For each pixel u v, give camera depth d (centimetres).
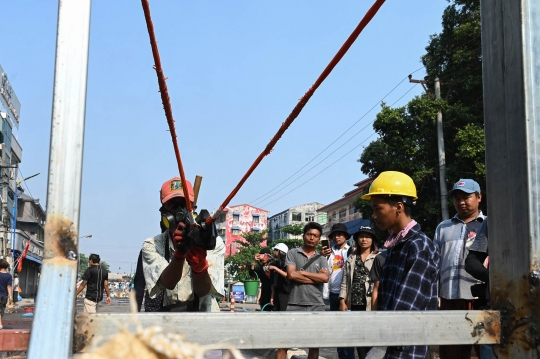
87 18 145
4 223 3753
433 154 1792
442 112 1744
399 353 253
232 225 7444
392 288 283
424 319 157
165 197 312
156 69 194
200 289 294
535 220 162
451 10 1808
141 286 329
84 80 142
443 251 452
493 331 163
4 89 3922
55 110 139
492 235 175
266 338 144
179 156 238
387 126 1808
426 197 1842
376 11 159
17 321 1549
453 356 392
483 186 1573
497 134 176
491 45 180
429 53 1872
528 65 167
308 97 192
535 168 163
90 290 1108
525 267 161
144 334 84
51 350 127
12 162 4356
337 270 693
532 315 158
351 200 4747
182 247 271
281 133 210
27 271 5006
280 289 695
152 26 177
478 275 357
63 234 135
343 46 172
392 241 296
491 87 179
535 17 169
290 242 5003
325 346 148
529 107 165
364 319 152
